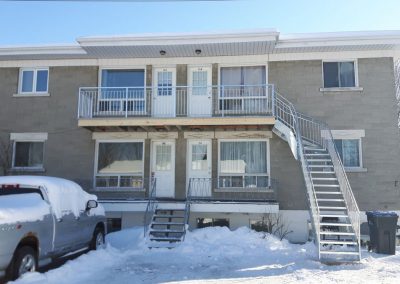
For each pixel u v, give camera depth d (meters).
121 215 15.09
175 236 12.73
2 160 16.14
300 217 14.65
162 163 15.80
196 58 16.02
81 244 9.95
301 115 15.22
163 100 15.95
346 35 14.59
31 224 7.74
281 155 15.08
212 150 15.46
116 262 9.92
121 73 16.48
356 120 15.05
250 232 12.99
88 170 15.82
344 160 14.98
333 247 10.95
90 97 15.70
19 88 16.67
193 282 7.89
